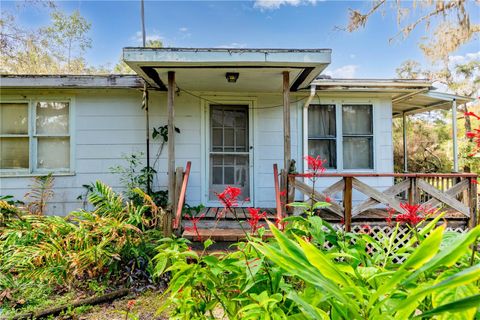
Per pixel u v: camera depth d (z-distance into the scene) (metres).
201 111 5.78
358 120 5.93
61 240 3.67
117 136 5.75
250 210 1.74
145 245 3.98
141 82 5.43
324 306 1.16
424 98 6.28
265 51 3.96
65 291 3.48
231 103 5.82
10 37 10.51
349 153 5.90
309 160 2.26
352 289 0.86
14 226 4.13
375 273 1.12
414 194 4.50
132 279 3.72
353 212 4.45
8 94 5.62
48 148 5.72
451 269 1.04
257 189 5.79
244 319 1.13
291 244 0.91
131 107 5.77
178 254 1.51
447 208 4.80
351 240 1.77
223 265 1.43
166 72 4.43
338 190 4.44
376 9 8.59
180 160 5.77
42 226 3.91
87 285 3.62
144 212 4.59
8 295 3.18
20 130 5.68
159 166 5.76
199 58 3.96
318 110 5.91
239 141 5.88
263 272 1.32
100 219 3.87
